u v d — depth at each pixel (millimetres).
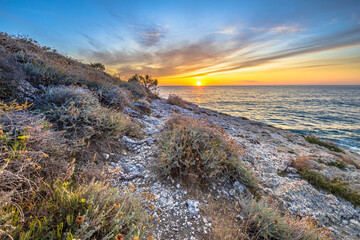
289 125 30656
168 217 2916
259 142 9406
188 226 2803
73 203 2076
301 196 4703
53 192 2219
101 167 3623
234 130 11297
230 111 51344
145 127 6828
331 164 7488
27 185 2256
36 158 2582
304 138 13539
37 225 1798
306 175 5848
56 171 2727
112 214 2158
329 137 21453
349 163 8266
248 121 17391
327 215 4203
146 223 2338
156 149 4867
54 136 3207
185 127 4852
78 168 3213
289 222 3275
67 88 5254
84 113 4352
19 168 2246
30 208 1924
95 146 4133
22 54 6168
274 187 4910
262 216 3145
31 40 8258
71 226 1797
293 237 3006
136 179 3719
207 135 4699
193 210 3123
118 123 5078
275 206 4020
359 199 4867
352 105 78312
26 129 2742
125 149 4785
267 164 6375
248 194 4105
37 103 4465
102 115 4719
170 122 6492
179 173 3982
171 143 4078
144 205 3010
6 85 4324
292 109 59344
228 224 2967
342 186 5391
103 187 2396
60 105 4543
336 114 47781
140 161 4359
